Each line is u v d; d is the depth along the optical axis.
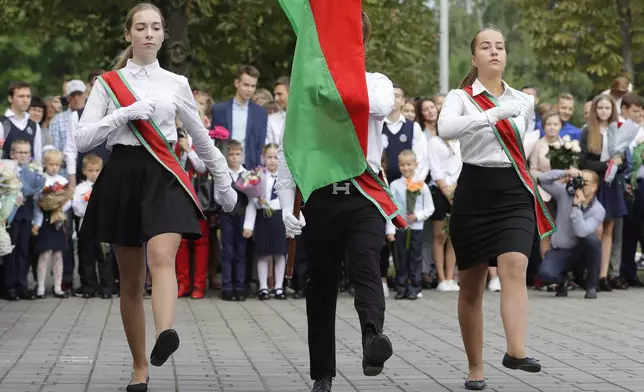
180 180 6.36
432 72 35.50
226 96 23.06
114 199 6.41
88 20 21.25
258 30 22.09
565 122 14.45
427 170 13.12
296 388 6.88
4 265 12.26
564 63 26.53
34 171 12.23
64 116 13.36
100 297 12.63
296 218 6.27
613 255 14.09
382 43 25.92
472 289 6.84
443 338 9.31
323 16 6.13
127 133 6.40
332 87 6.03
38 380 7.07
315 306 6.30
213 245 13.74
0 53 40.78
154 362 5.95
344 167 6.01
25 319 10.52
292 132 6.09
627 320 10.61
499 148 6.63
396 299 12.57
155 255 6.22
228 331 9.75
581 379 7.24
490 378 7.28
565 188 12.70
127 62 6.54
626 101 13.83
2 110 41.12
